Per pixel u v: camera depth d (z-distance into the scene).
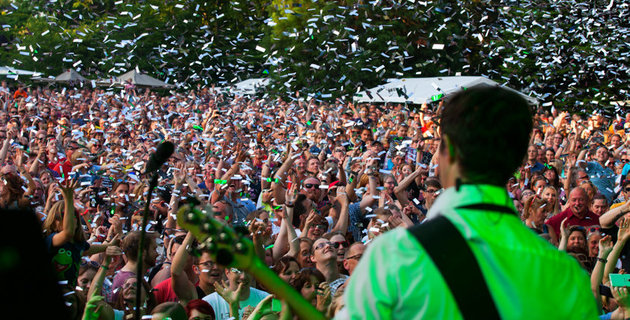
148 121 17.73
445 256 1.50
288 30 28.36
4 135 12.57
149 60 28.28
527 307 1.50
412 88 22.73
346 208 7.16
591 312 1.59
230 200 8.10
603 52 22.11
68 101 22.11
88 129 15.05
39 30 31.25
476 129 1.61
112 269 5.59
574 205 6.80
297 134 15.55
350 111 19.91
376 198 7.76
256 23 32.22
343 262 5.69
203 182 9.82
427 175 9.53
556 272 1.57
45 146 10.52
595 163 11.16
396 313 1.52
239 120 17.25
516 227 1.60
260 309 3.63
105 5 32.41
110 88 26.11
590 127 18.23
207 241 1.58
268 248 6.02
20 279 1.31
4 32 33.69
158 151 2.10
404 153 10.75
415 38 24.97
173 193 6.98
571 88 22.98
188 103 22.62
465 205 1.59
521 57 22.30
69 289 4.36
